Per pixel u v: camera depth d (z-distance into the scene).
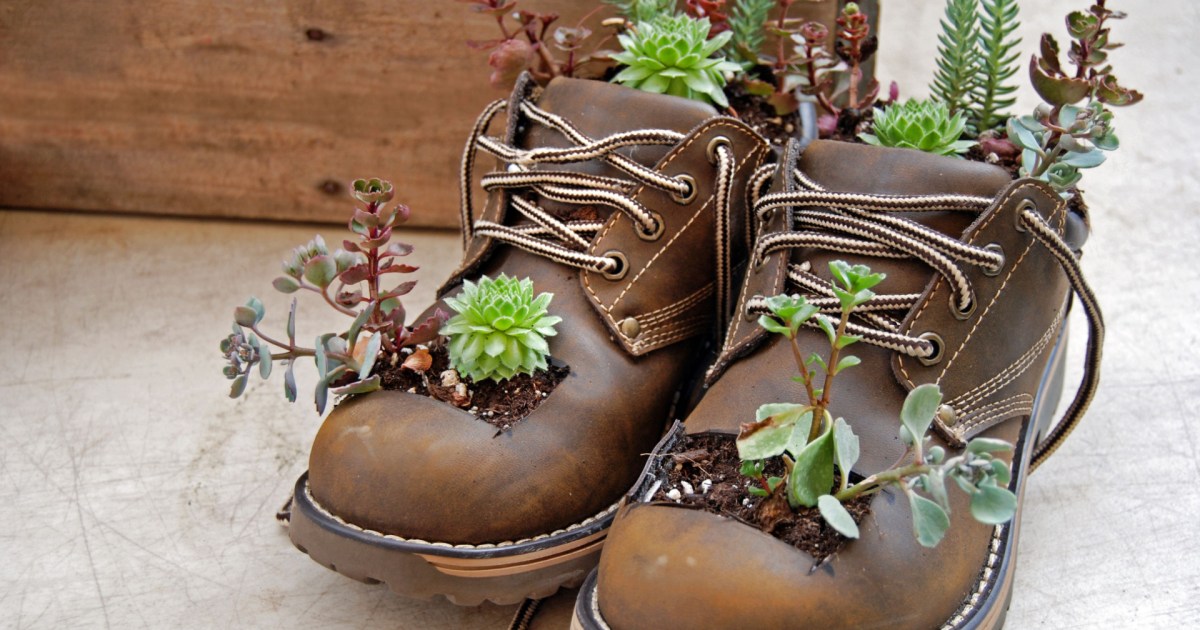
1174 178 0.98
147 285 0.92
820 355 0.70
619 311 0.75
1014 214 0.69
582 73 0.85
